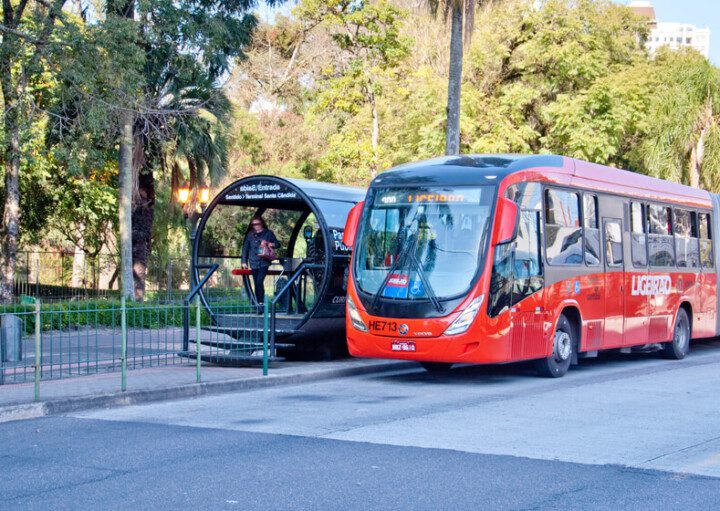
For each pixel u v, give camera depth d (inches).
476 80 1547.7
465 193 505.4
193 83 1133.1
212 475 281.1
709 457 309.3
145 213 1261.1
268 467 292.4
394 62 1590.8
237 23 1143.0
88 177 1360.7
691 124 1277.1
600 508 244.5
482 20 1498.5
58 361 430.3
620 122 1398.9
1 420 383.2
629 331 632.4
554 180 550.3
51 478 277.6
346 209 618.8
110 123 930.7
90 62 867.4
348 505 246.5
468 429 362.6
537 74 1525.6
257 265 650.2
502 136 1454.2
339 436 346.6
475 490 263.3
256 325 569.6
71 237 1604.3
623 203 632.4
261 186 621.3
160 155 1213.1
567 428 365.1
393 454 313.0
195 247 655.1
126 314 470.3
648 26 1840.6
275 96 2146.9
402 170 537.6
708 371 599.5
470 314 483.2
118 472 285.6
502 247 497.7
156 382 477.7
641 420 385.4
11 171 1069.8
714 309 774.5
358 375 569.9
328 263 584.1
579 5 1525.6
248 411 411.5
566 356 561.6
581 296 571.8
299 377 527.5
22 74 908.0
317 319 589.9
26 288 1165.1
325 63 1983.3
